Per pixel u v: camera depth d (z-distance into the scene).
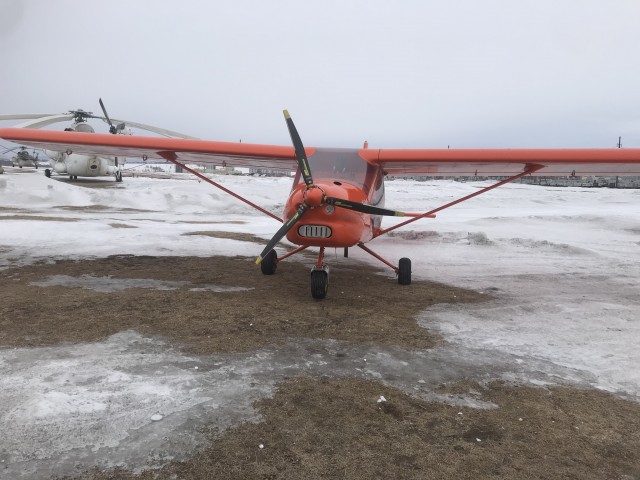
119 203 18.11
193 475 2.16
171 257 8.23
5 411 2.67
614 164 5.68
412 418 2.79
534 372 3.55
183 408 2.79
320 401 2.96
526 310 5.33
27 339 3.89
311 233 5.29
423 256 9.00
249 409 2.81
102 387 3.03
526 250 9.75
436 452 2.43
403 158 6.21
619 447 2.54
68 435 2.45
